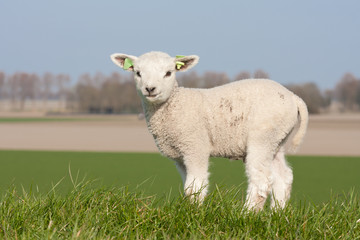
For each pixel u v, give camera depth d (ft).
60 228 14.17
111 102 234.79
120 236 13.85
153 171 35.50
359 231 14.32
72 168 36.99
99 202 15.84
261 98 18.01
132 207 15.44
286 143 19.54
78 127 108.06
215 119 18.19
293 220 14.60
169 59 18.29
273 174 18.79
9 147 56.85
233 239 13.30
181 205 15.30
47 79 315.78
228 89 18.52
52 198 15.81
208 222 14.60
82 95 240.73
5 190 17.66
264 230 14.26
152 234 14.05
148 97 17.61
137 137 75.66
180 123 18.03
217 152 18.78
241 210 15.38
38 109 295.69
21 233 13.99
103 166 38.52
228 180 30.45
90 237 13.17
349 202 15.99
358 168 38.04
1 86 311.88
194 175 18.02
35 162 41.27
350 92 252.01
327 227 14.38
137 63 18.30
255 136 17.75
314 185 29.12
